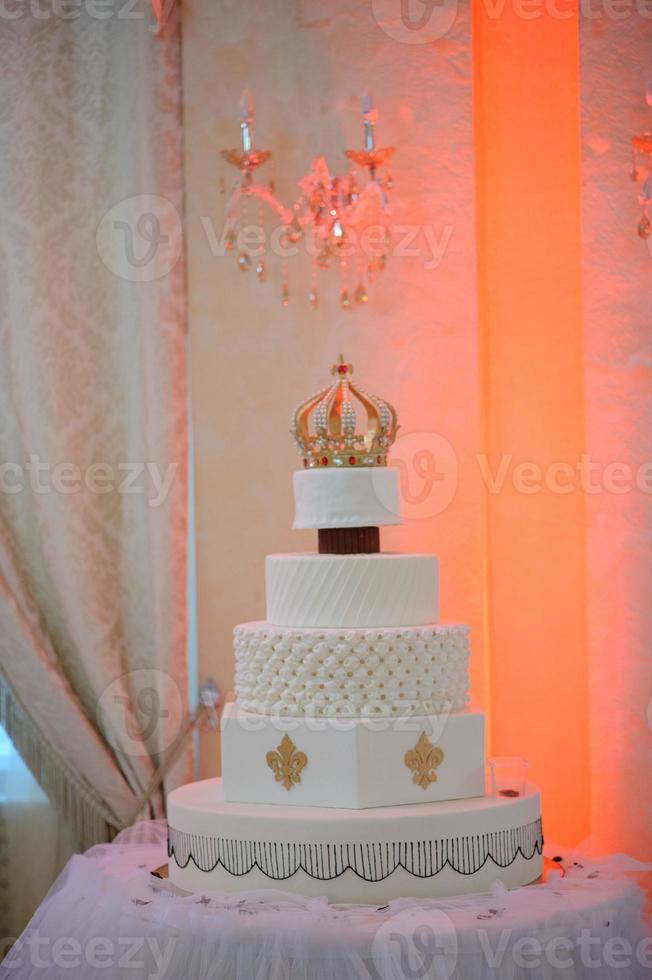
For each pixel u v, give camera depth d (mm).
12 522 3674
